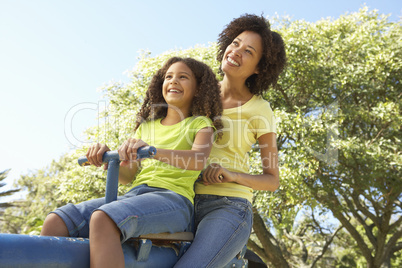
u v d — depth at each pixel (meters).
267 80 1.85
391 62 8.74
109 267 1.06
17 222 13.34
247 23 1.82
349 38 9.20
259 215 9.34
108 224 1.11
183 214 1.35
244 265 1.66
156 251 1.28
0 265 0.92
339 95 8.99
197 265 1.30
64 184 8.23
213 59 7.73
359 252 14.66
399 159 8.00
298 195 7.79
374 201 9.86
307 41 8.68
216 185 1.55
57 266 1.00
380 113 8.27
